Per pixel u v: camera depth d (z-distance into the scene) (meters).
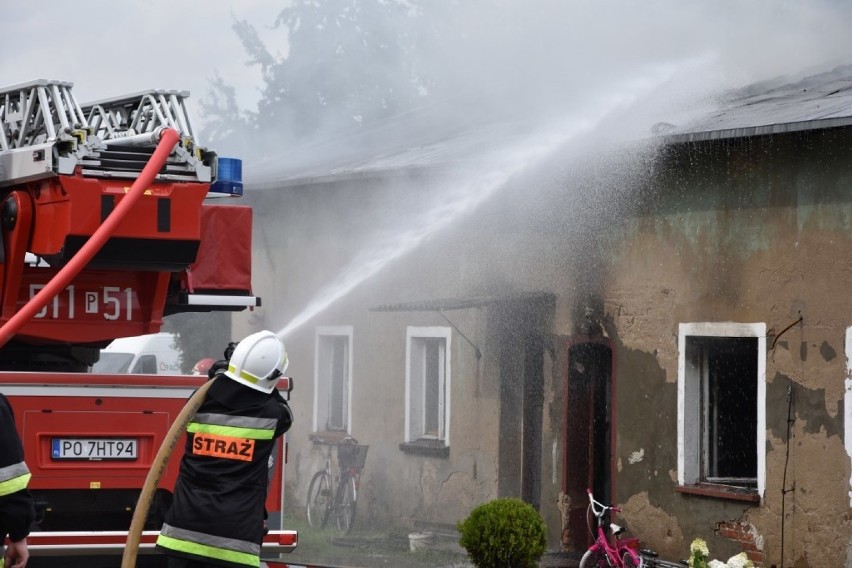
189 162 8.19
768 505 13.68
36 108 8.48
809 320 13.39
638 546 15.01
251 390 6.82
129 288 9.05
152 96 8.99
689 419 14.73
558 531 16.20
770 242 13.86
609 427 16.28
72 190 7.89
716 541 14.27
